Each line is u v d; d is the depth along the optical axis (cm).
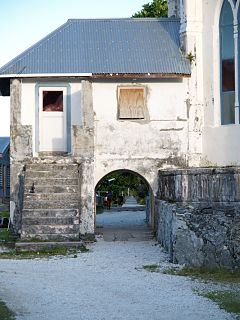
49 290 1343
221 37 2398
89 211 2181
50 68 2377
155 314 1150
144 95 2405
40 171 2150
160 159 2392
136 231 2456
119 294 1320
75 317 1116
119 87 2400
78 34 2592
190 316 1136
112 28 2633
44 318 1105
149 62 2422
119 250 1964
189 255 1667
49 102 2439
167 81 2414
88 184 2186
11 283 1409
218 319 1115
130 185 5491
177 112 2409
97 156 2378
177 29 2628
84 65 2395
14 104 2303
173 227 1731
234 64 2362
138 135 2394
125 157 2384
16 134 2267
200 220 1694
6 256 1836
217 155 2380
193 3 2455
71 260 1762
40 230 1961
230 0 2361
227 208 1780
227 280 1490
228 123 2378
